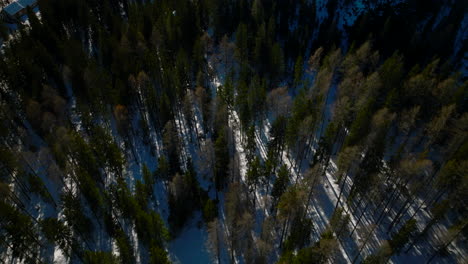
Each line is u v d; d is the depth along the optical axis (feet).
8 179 175.01
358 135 158.20
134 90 206.18
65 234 133.08
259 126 205.67
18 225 128.47
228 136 178.91
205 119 198.18
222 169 161.48
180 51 229.04
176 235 150.82
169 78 203.62
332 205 162.71
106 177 181.47
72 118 217.97
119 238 127.24
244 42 238.89
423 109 183.11
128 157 192.34
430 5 264.93
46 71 223.30
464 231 132.87
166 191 171.63
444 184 141.18
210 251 143.74
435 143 176.65
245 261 135.23
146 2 303.89
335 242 112.16
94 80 206.28
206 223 142.51
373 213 157.79
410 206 158.71
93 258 114.11
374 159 149.48
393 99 175.83
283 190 149.48
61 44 246.06
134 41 248.11
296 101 185.26
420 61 224.94
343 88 182.70
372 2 288.30
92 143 174.91
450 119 169.07
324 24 270.26
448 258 138.31
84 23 277.85
